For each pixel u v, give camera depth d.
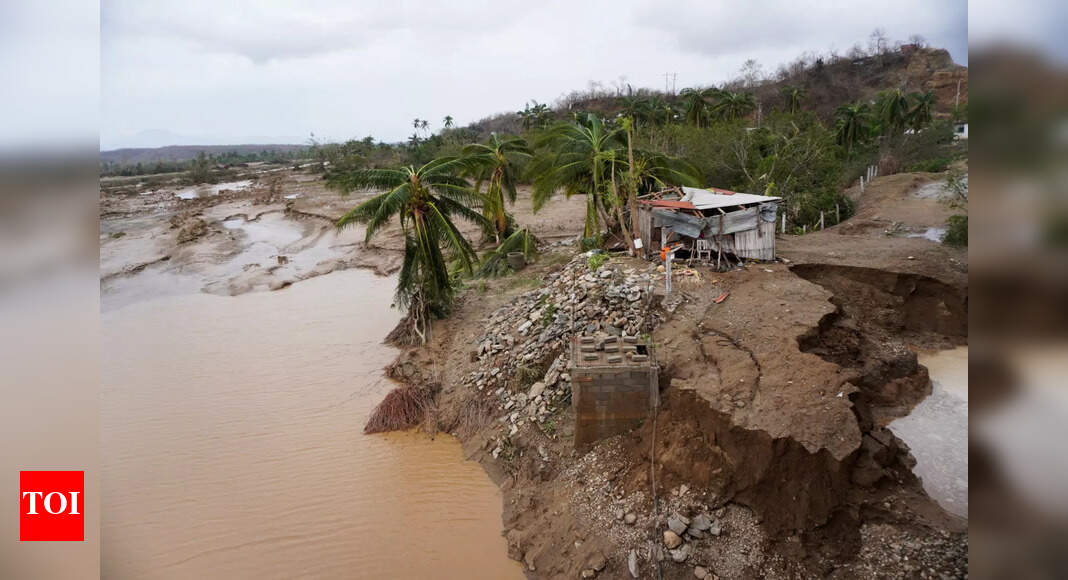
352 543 12.59
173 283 34.09
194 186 89.94
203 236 44.88
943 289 18.84
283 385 20.12
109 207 64.31
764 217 20.09
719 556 10.13
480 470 14.81
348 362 21.86
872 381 15.26
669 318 16.02
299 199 60.78
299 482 14.70
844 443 10.38
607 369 12.88
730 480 10.78
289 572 11.89
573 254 26.83
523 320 19.45
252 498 14.17
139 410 18.55
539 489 13.20
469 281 26.03
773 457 10.39
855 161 47.09
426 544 12.46
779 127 41.75
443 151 70.69
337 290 31.64
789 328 14.72
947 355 17.69
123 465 15.58
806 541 9.91
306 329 25.62
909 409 14.91
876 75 87.56
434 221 20.48
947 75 77.25
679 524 10.62
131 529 13.16
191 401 19.11
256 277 34.06
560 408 14.70
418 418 17.14
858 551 9.73
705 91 56.59
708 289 17.64
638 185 23.25
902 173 41.84
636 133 41.66
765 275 18.61
